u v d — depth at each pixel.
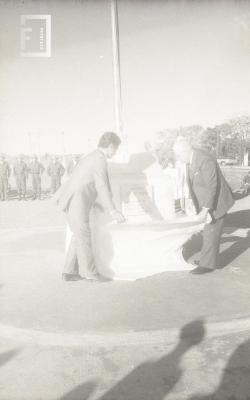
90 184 4.03
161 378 2.64
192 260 4.54
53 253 5.05
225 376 2.65
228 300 3.52
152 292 3.73
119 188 4.67
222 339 3.11
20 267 4.53
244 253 4.82
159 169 5.14
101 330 3.07
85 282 4.04
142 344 3.05
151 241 4.22
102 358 2.90
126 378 2.65
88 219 4.07
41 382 2.63
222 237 5.52
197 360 2.84
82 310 3.38
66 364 2.83
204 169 4.10
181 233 4.25
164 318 3.22
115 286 3.91
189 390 2.52
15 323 3.19
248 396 2.45
